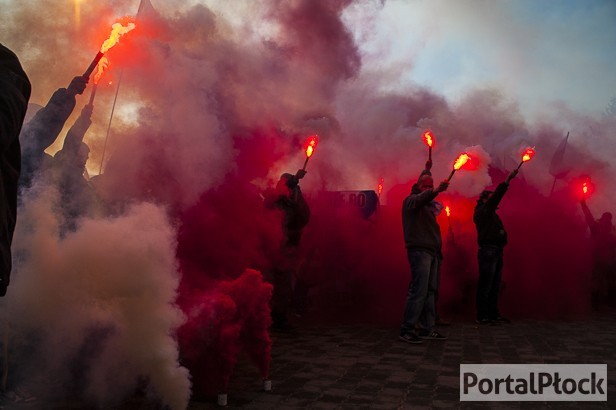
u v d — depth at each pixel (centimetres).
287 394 393
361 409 361
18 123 186
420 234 628
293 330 681
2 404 328
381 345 589
